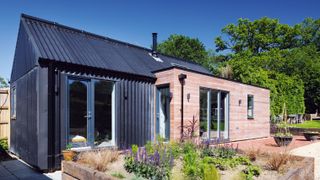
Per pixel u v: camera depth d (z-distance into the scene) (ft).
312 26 126.72
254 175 15.30
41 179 18.95
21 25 28.53
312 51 111.55
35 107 21.86
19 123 27.89
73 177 16.62
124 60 30.89
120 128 26.84
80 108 23.94
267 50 112.98
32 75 23.22
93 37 33.06
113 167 17.35
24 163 24.64
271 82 63.98
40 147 20.83
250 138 42.80
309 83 96.27
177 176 14.51
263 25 113.19
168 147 20.42
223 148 20.70
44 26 28.09
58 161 21.67
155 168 14.99
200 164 15.40
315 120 89.45
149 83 30.83
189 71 31.35
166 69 30.30
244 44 115.03
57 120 21.98
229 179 14.61
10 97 33.35
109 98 26.58
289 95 67.56
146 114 29.89
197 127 31.63
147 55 39.32
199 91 32.73
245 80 63.21
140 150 18.13
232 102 38.60
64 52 24.49
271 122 56.70
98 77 25.57
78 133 23.52
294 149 32.19
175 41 128.06
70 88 23.44
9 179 18.98
